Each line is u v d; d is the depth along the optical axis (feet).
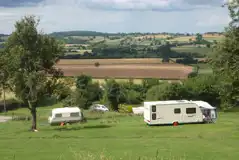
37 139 133.69
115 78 419.54
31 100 162.71
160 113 171.94
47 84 167.94
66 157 97.19
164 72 440.04
